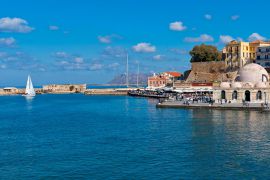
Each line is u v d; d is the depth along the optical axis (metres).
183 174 45.56
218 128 80.00
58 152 59.00
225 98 137.88
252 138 67.38
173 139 68.00
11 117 119.69
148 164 50.22
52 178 45.12
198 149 58.91
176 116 106.44
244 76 145.12
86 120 105.31
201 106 125.56
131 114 119.56
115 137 72.06
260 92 132.88
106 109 145.12
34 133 80.44
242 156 53.88
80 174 46.38
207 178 44.09
